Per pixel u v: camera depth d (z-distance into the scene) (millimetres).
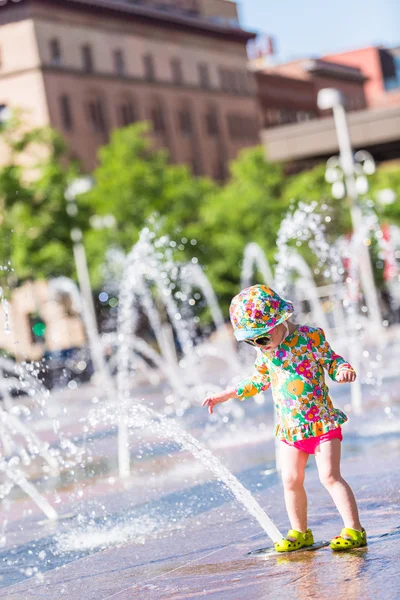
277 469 11852
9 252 56250
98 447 17141
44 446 15562
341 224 44969
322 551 6895
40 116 78438
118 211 58500
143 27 90438
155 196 59719
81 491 12148
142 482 12352
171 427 8484
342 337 43875
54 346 71312
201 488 11227
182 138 94812
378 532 7184
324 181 65688
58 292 65875
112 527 9594
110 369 51438
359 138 49531
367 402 18375
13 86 78812
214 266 60469
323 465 6953
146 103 89938
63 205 57500
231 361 49344
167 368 45844
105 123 84375
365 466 10766
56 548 8953
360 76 132750
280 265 16516
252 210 62562
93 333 52781
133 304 57094
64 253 57125
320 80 124375
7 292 52531
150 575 7137
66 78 80625
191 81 96875
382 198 63188
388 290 54344
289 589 6023
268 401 22672
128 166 60125
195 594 6297
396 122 49406
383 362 28750
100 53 84812
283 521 8344
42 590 7219
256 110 108062
